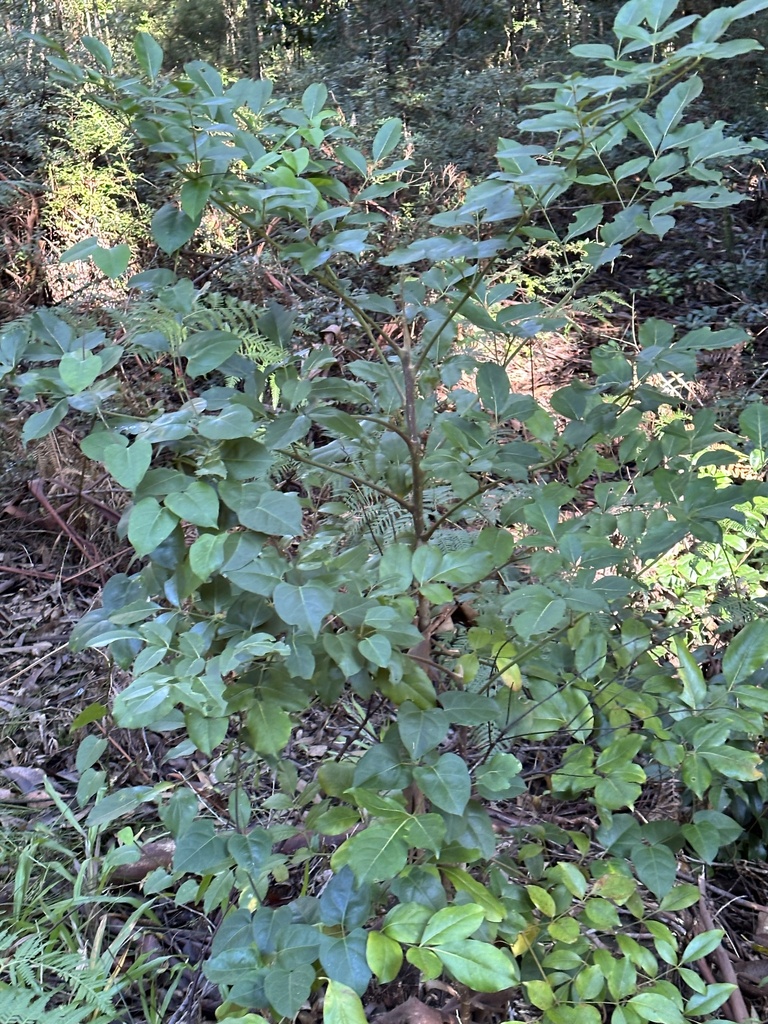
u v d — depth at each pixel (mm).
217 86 1329
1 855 2146
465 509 1787
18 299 4613
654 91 1126
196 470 1278
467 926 1146
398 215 5082
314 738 2334
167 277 1400
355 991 1120
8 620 3316
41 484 3600
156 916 2111
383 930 1174
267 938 1246
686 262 5992
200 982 1876
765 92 7004
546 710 1550
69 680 3035
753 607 2096
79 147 5363
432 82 7750
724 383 4453
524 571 2123
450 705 1360
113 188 5168
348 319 4266
